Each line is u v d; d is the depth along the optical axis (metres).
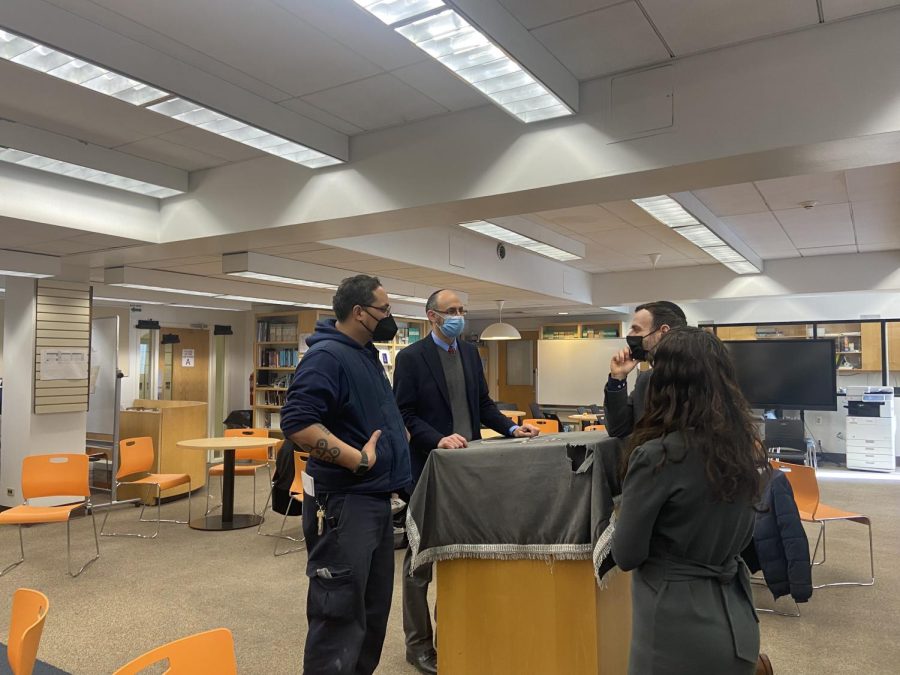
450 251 6.95
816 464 10.30
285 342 10.39
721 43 2.83
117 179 4.38
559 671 2.07
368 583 2.17
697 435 1.50
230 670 1.56
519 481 2.10
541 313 12.91
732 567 1.56
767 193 5.46
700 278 9.25
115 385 7.20
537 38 2.77
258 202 4.39
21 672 1.52
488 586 2.15
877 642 3.53
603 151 3.13
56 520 4.72
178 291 7.71
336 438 2.06
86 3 2.49
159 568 4.82
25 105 3.48
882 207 5.89
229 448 6.05
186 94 2.96
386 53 2.92
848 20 2.62
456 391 2.93
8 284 6.45
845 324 10.78
